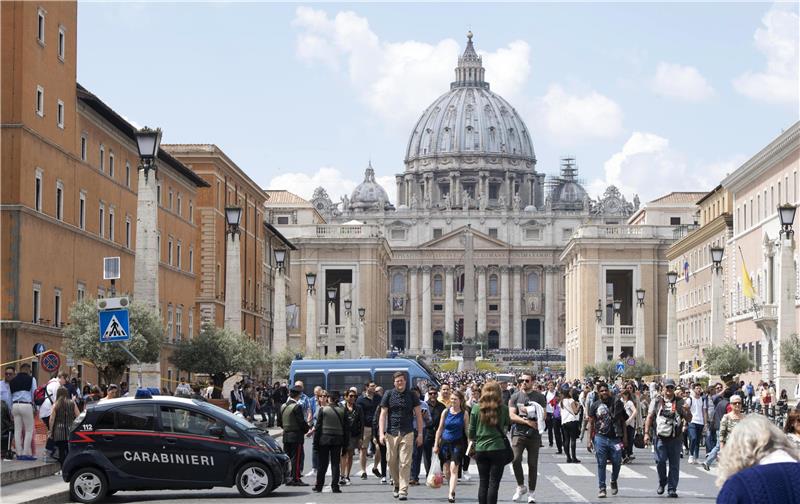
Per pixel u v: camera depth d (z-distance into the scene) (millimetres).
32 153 55562
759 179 99250
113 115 67812
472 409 24312
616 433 30172
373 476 36094
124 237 73500
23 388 34062
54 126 58969
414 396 28875
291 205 193625
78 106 63812
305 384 57844
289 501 27938
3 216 53844
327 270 189750
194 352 60750
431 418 32500
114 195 70938
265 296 126688
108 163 70125
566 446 41250
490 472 23984
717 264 73938
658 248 174375
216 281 99688
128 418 28516
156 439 28406
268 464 28797
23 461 33375
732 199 115875
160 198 81312
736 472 10055
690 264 131375
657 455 29328
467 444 28031
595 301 173875
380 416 28750
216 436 28719
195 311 98000
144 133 41000
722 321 73875
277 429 63781
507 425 23984
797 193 86938
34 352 52750
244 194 112125
